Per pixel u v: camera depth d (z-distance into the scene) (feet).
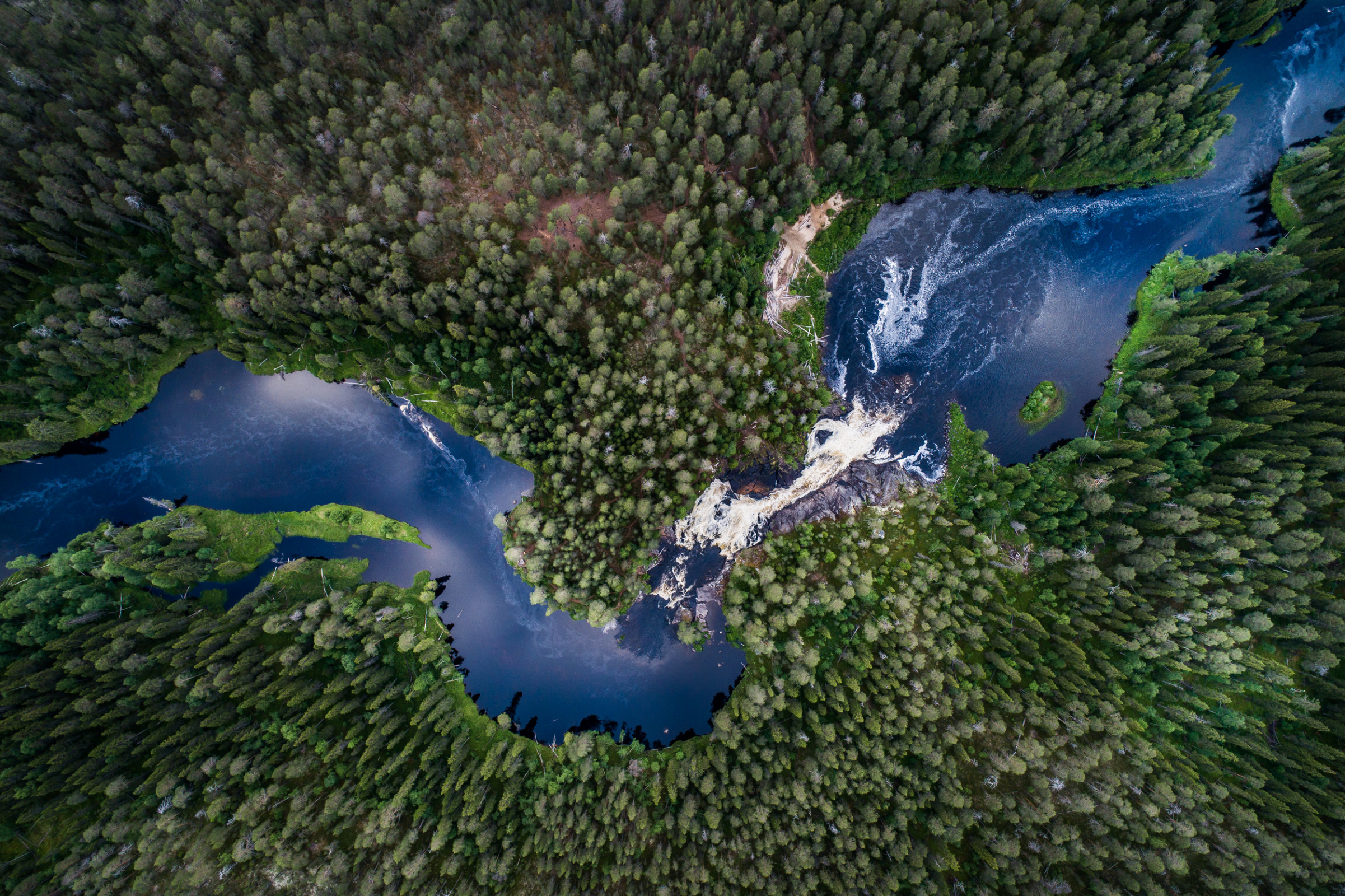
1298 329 166.91
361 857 154.81
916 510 190.19
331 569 186.60
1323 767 150.51
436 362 176.86
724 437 184.75
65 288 162.71
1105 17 169.68
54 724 147.43
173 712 153.69
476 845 162.91
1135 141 181.27
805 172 171.73
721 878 163.02
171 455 186.80
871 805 161.79
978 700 164.55
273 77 168.86
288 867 151.74
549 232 173.78
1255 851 146.92
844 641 178.91
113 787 146.92
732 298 179.83
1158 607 166.81
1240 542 160.76
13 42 157.17
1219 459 170.30
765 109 171.53
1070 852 153.99
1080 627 169.89
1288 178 188.24
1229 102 179.83
